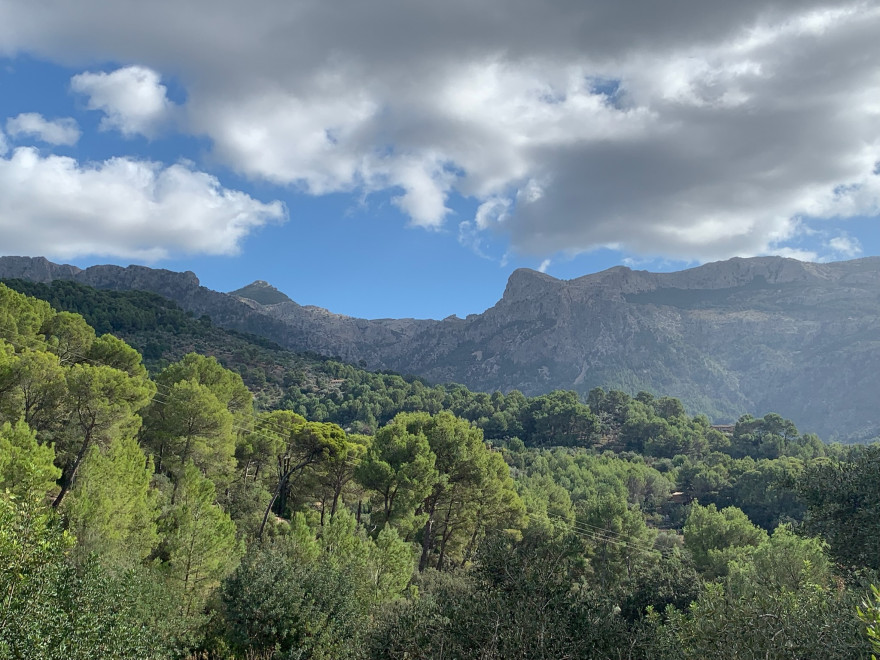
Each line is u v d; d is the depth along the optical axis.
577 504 85.00
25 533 12.52
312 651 22.14
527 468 123.38
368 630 16.45
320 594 23.73
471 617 12.49
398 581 32.09
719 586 12.05
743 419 175.12
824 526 15.10
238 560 30.48
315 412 175.88
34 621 11.98
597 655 11.26
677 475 124.38
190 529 27.36
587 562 53.72
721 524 53.16
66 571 14.62
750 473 103.88
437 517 50.34
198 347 197.00
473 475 48.16
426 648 12.77
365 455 48.25
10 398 40.12
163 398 51.47
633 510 74.25
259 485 52.41
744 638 10.29
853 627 9.74
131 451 34.47
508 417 188.25
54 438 42.34
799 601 11.25
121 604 15.98
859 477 14.83
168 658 18.58
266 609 22.50
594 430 172.38
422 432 48.78
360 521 59.34
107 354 57.16
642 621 12.55
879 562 13.77
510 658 11.23
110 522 25.55
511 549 14.30
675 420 180.75
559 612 12.12
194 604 25.69
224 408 50.91
